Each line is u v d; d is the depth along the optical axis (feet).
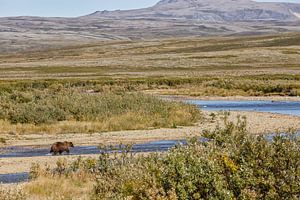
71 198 45.19
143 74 336.08
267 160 30.09
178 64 410.52
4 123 103.24
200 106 164.55
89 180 52.42
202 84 239.71
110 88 228.63
